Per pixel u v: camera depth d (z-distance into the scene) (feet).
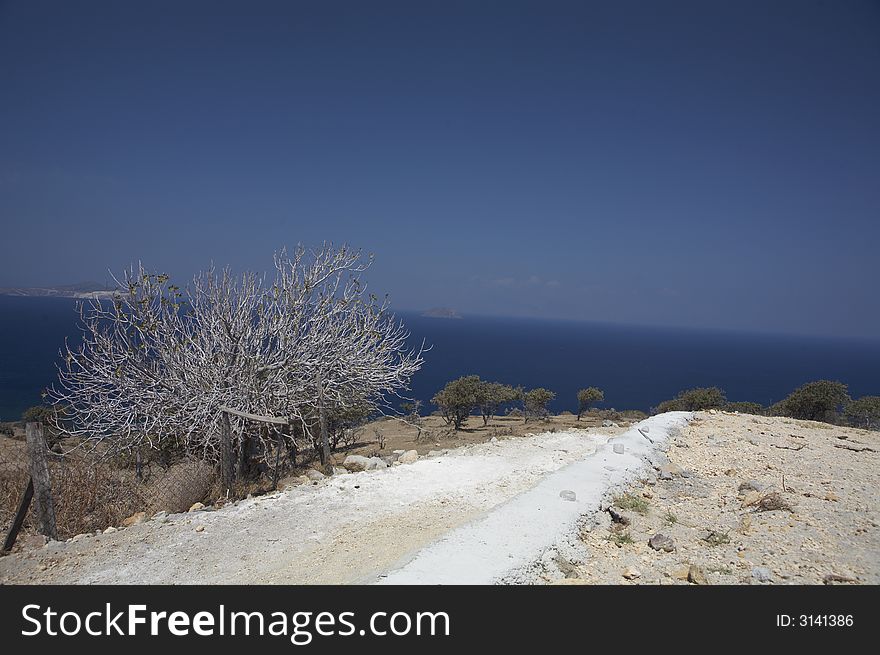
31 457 22.61
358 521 23.73
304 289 40.75
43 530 22.84
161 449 37.83
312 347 40.04
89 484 27.43
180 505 28.07
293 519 24.02
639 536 20.85
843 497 24.84
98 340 36.29
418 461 34.30
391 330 45.01
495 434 57.11
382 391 46.37
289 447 37.96
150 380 36.68
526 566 16.62
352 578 17.52
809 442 37.29
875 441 38.34
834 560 18.06
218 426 34.37
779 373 541.75
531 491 23.36
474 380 79.10
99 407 35.24
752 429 41.06
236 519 24.12
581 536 20.10
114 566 19.93
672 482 28.25
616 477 26.45
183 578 18.90
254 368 37.22
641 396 334.03
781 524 21.31
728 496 25.82
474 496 27.04
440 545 17.90
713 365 630.74
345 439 52.65
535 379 394.11
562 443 39.63
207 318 38.58
